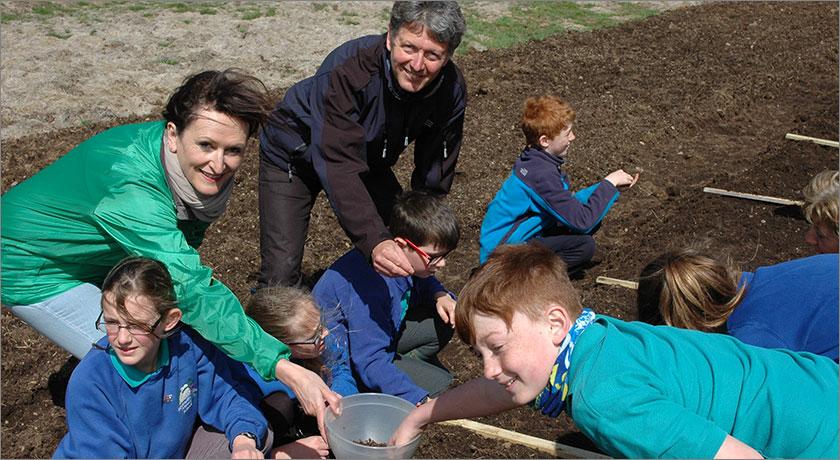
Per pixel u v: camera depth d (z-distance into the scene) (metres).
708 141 8.43
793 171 7.59
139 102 8.65
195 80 3.23
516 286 2.69
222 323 3.22
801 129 8.70
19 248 3.53
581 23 12.71
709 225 6.53
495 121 8.55
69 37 10.57
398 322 4.14
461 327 2.80
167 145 3.30
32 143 7.38
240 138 3.25
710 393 2.68
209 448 3.41
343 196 3.99
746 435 2.71
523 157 5.55
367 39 4.19
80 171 3.45
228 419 3.39
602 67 10.40
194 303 3.18
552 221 5.68
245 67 10.02
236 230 6.16
